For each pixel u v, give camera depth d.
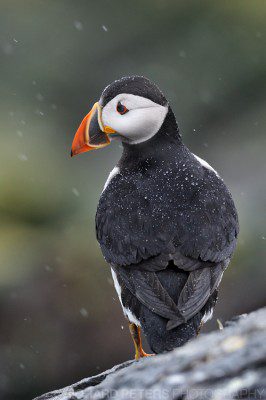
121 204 7.70
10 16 22.53
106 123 8.35
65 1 22.92
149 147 8.16
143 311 6.99
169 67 21.84
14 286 15.36
